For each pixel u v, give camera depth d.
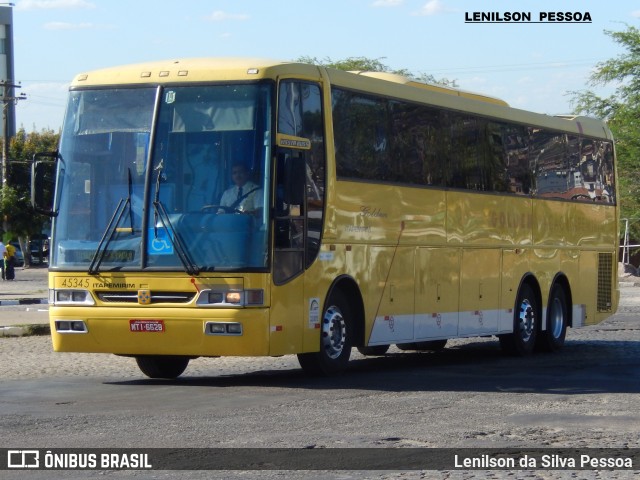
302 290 15.30
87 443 10.41
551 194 22.80
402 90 18.00
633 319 32.84
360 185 16.67
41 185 15.45
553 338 22.66
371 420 12.01
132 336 14.94
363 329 16.73
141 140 15.17
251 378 16.45
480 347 24.14
